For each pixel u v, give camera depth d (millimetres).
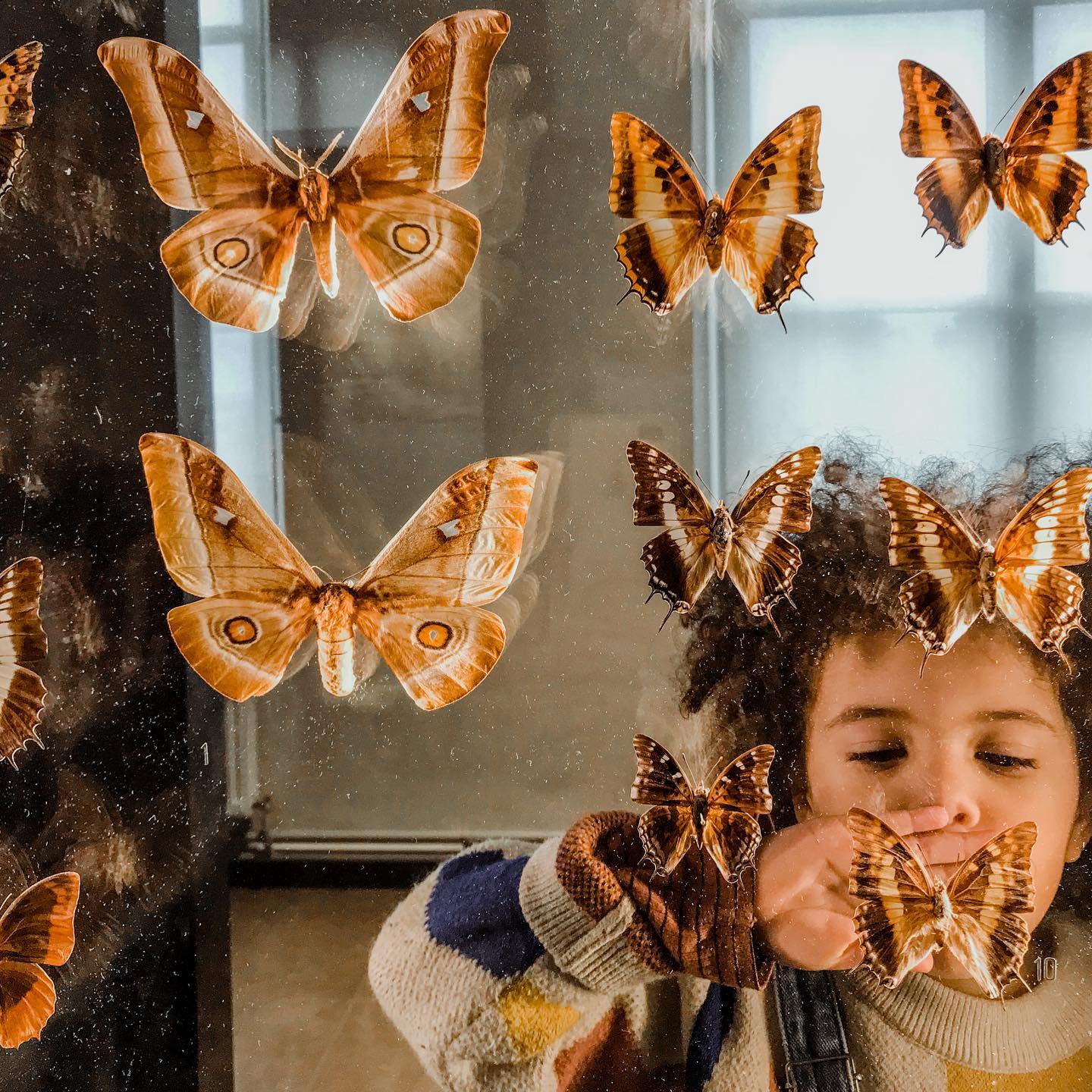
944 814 725
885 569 728
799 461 697
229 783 753
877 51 723
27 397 747
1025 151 697
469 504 692
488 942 741
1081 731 725
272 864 752
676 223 695
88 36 738
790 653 733
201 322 744
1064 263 721
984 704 725
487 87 724
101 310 745
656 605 737
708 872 735
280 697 750
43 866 749
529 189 734
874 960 688
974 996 730
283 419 745
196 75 689
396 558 695
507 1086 737
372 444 743
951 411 726
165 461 688
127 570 750
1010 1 718
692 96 729
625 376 735
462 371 739
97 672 750
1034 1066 729
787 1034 734
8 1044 728
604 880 735
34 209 743
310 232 706
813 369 730
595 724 740
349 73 736
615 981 736
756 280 697
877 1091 731
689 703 737
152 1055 754
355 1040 748
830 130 727
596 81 730
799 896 731
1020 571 685
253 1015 753
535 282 736
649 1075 738
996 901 687
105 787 752
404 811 747
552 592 740
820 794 731
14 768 746
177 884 754
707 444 734
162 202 736
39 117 741
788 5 726
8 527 747
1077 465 723
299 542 746
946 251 724
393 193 700
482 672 702
